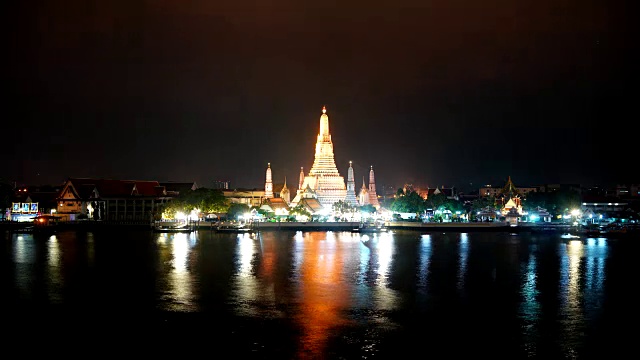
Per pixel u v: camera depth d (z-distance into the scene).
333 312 84.19
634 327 77.31
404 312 84.69
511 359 65.69
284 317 81.38
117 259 139.62
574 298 94.44
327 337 72.44
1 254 150.00
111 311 84.62
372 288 102.00
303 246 177.25
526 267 128.00
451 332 74.75
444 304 89.69
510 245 182.75
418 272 120.12
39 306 87.88
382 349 68.31
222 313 83.31
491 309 86.56
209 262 134.38
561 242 195.25
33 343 70.75
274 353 66.94
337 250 164.38
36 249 163.62
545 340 72.00
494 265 131.25
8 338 72.50
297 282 107.50
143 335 73.31
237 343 70.25
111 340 71.50
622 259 142.88
